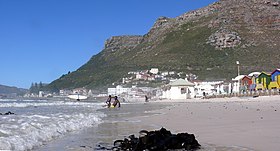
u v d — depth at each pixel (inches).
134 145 422.6
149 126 705.6
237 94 2613.2
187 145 409.1
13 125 569.3
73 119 778.8
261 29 6988.2
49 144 461.7
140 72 6501.0
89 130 637.3
